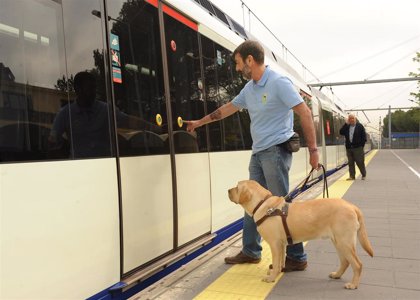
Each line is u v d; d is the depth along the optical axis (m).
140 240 4.04
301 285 4.23
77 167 3.27
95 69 3.62
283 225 4.14
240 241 6.10
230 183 6.49
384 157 34.06
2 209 2.68
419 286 4.19
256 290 4.11
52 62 3.21
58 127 3.18
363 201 9.68
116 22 3.96
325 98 19.31
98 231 3.46
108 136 3.67
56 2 3.29
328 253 5.36
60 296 3.08
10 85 2.86
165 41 4.86
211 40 6.21
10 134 2.81
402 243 5.88
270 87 4.36
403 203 9.34
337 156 21.17
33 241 2.87
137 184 4.03
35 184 2.91
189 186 5.12
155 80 4.57
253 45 4.37
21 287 2.78
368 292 4.03
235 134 6.80
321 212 4.06
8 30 2.89
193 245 5.05
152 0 4.65
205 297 3.96
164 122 4.66
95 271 3.43
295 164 10.83
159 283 4.36
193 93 5.48
